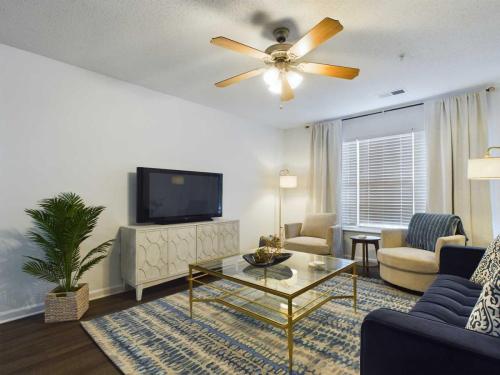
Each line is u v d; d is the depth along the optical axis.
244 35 2.22
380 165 4.30
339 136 4.58
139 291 2.82
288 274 2.24
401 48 2.42
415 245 3.35
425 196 3.88
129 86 3.21
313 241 3.84
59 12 1.95
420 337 0.95
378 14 1.95
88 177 2.87
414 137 3.98
